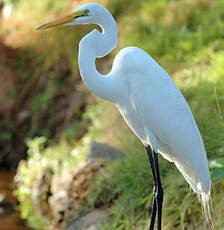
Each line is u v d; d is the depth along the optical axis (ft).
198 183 18.70
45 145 43.91
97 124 37.86
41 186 36.42
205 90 28.40
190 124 18.16
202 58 34.17
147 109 17.92
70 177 32.91
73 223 28.17
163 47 37.73
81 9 17.48
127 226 23.86
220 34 36.04
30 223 32.40
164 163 25.17
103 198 27.45
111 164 28.19
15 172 44.29
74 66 45.65
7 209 35.01
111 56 41.98
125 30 42.32
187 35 37.45
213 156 23.35
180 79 33.17
